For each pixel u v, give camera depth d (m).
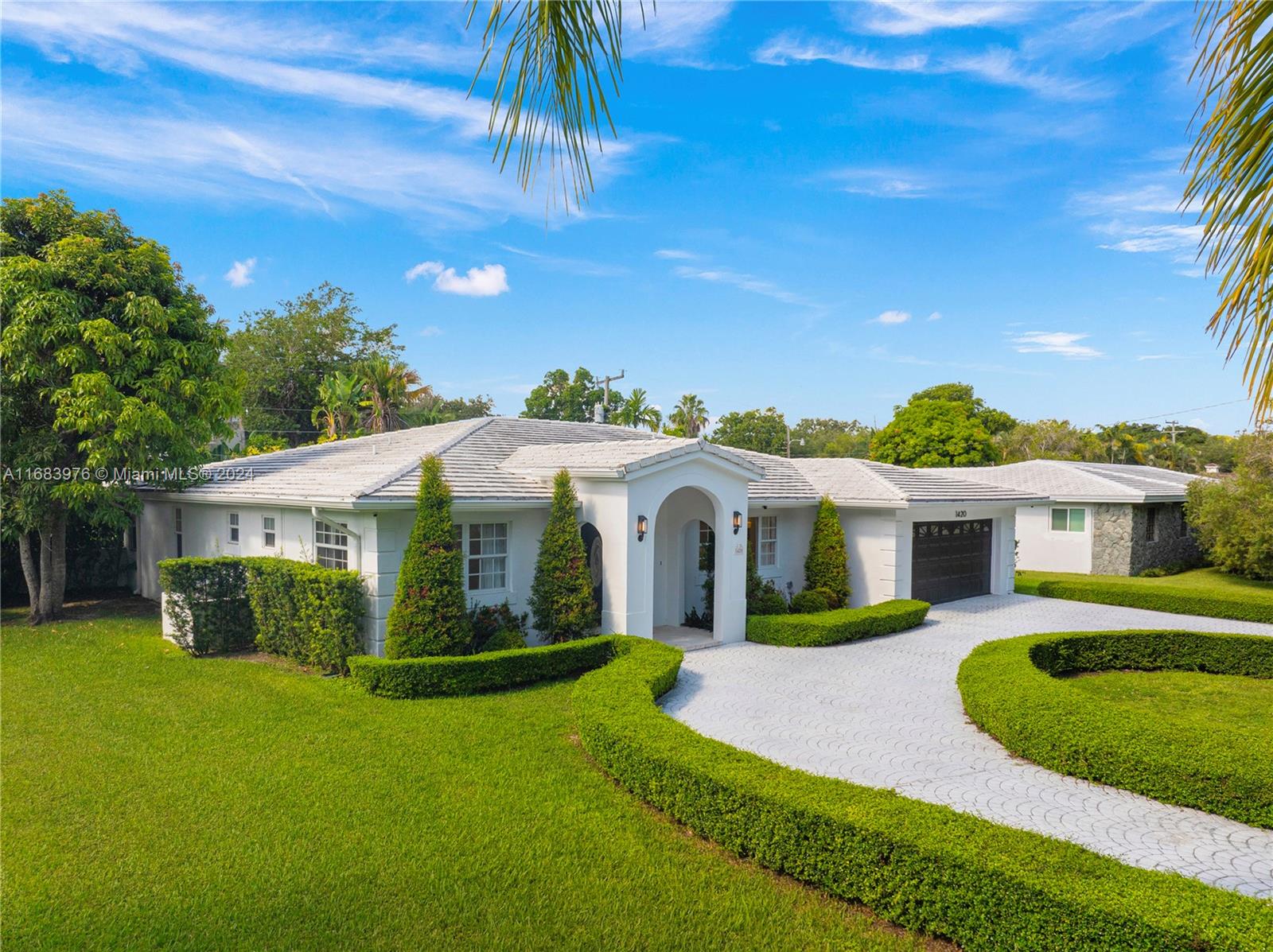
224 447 33.78
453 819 7.14
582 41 2.94
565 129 2.95
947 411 45.72
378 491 12.57
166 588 13.86
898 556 19.06
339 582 12.16
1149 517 29.08
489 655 11.77
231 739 9.25
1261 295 3.30
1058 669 13.96
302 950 5.17
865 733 9.98
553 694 11.48
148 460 16.78
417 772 8.25
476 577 14.18
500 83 2.90
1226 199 3.36
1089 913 4.66
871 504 18.72
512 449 17.48
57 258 15.84
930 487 20.66
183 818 7.11
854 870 5.80
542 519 15.16
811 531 20.06
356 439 22.20
